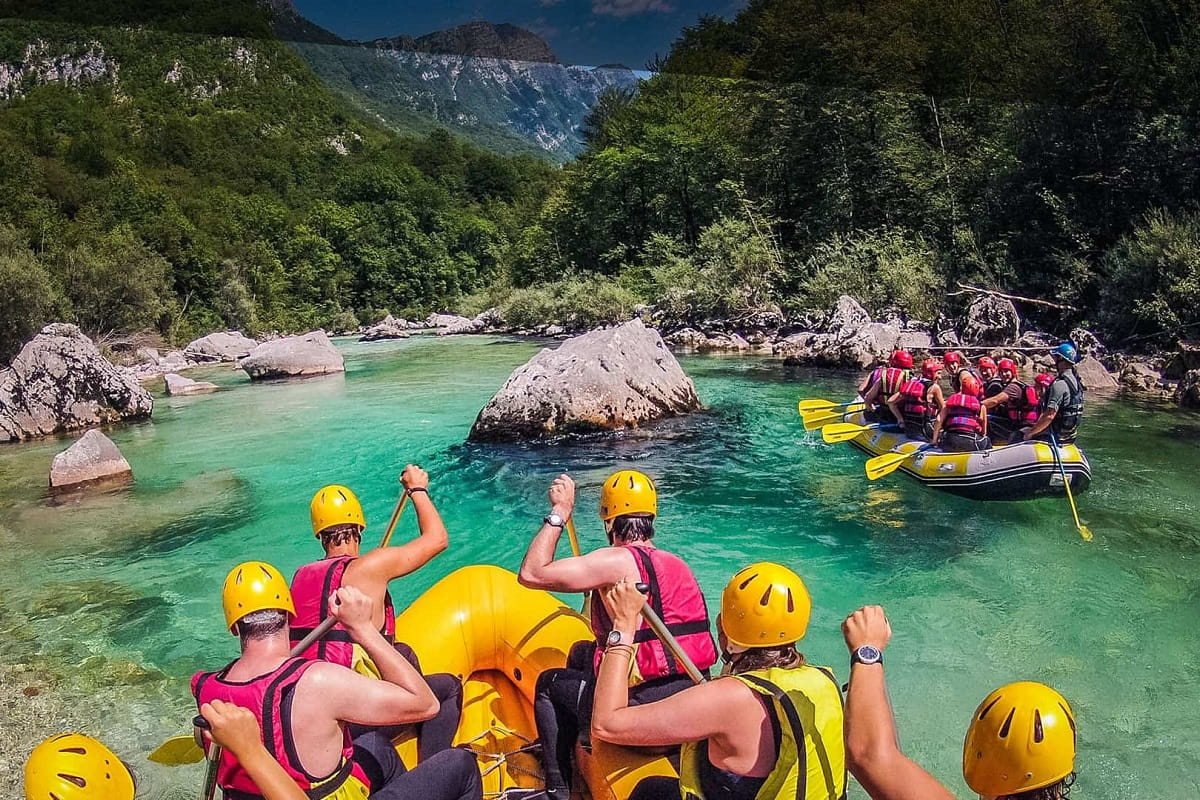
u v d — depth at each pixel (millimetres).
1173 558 6887
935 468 8734
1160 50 21266
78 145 55188
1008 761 2158
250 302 44500
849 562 7023
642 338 12891
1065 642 5520
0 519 9117
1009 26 29938
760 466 9992
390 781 3025
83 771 2344
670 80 46969
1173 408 12562
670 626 3186
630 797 2994
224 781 2623
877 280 23625
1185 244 16938
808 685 2436
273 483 10125
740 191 33156
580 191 45250
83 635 6238
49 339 14703
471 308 46062
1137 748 4332
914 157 28781
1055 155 21844
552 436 11555
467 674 3996
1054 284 20703
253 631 2658
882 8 31750
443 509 8805
